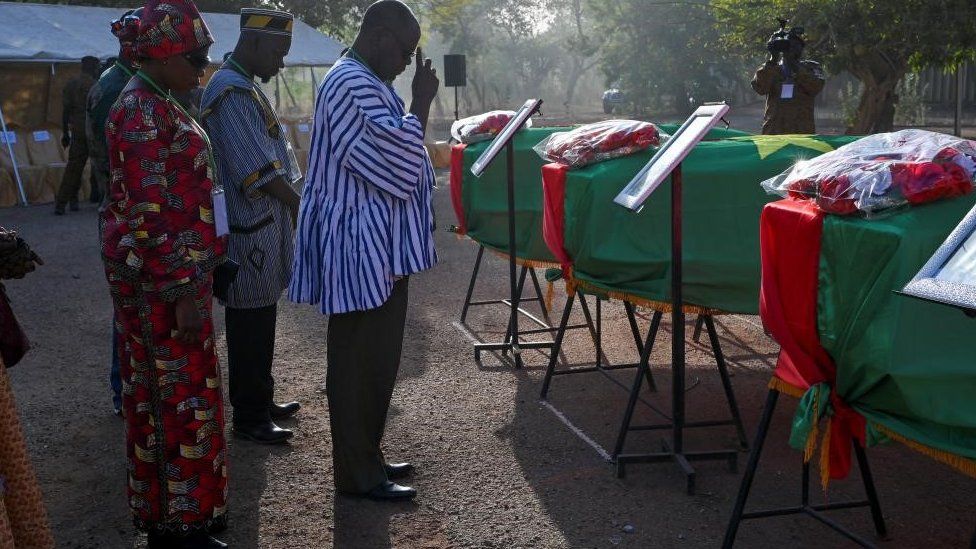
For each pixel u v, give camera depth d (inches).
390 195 136.6
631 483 151.2
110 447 171.2
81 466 162.7
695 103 1567.4
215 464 124.0
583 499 145.4
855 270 101.4
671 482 151.3
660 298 160.4
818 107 1590.8
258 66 162.1
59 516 143.6
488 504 144.3
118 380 184.7
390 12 137.0
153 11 111.5
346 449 144.6
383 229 136.6
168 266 112.8
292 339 240.7
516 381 204.2
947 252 77.5
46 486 154.5
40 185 553.9
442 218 453.1
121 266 115.3
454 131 259.0
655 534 133.5
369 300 135.3
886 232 98.0
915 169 101.7
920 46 682.2
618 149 172.1
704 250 161.0
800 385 110.8
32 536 102.0
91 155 220.2
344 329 140.5
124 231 115.0
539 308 271.6
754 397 191.3
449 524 137.9
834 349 104.0
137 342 118.0
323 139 136.6
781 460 159.6
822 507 128.2
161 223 111.7
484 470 157.0
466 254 361.4
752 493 146.5
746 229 160.7
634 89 1606.8
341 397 142.4
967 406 91.4
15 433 99.7
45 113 615.2
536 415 182.9
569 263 177.6
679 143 135.0
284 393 197.9
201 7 928.9
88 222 468.1
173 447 120.2
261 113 160.6
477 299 284.0
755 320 254.2
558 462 159.9
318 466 159.6
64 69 617.6
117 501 148.9
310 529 137.1
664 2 1515.7
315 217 138.9
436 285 305.6
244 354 166.6
